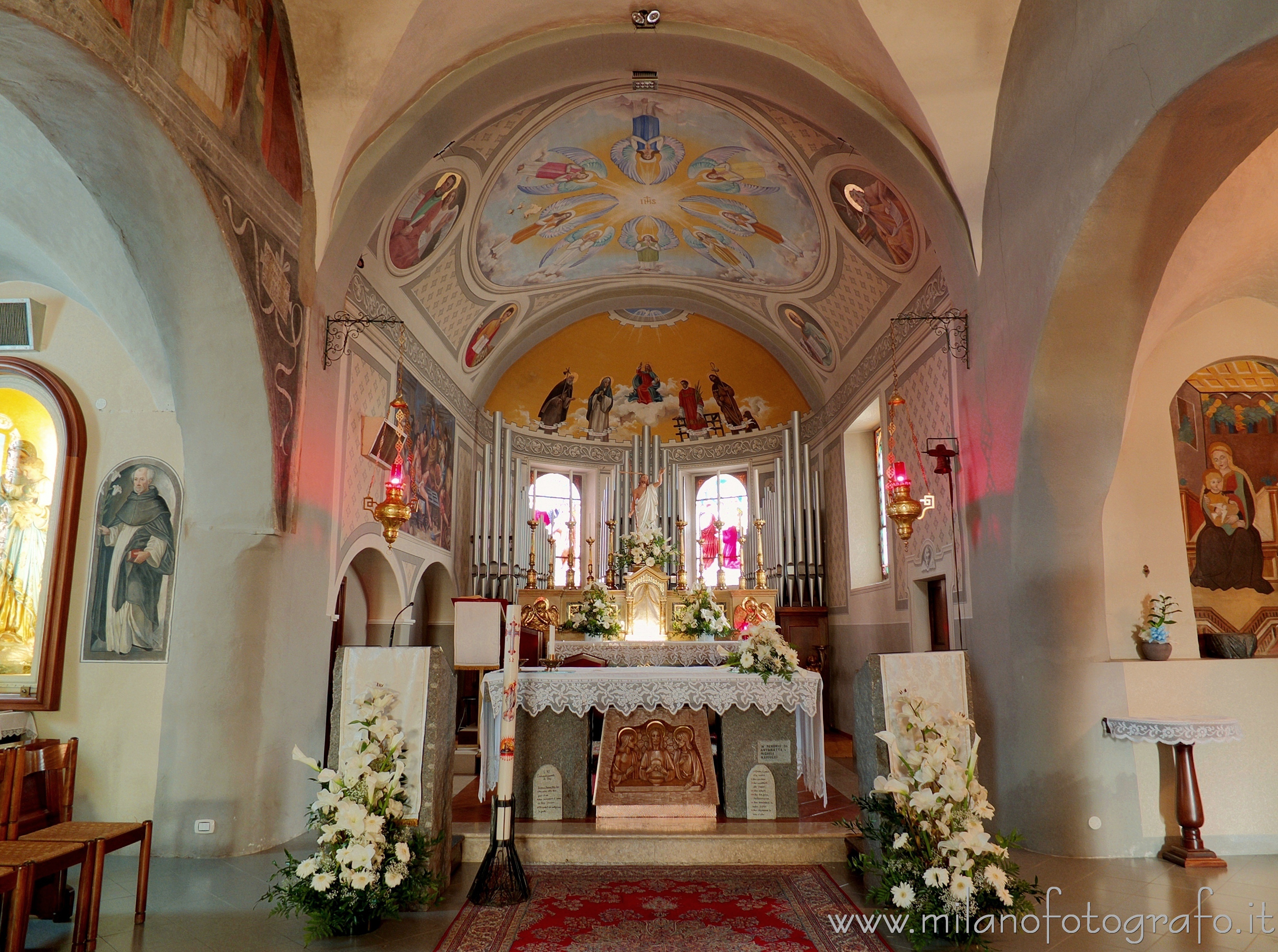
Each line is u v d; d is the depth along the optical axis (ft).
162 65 17.43
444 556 39.88
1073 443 21.65
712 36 27.09
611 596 36.99
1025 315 21.89
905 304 33.06
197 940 14.97
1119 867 20.03
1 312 23.43
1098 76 18.49
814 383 46.19
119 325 23.17
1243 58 14.71
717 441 50.06
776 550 46.37
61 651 22.31
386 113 25.35
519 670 22.30
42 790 18.42
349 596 34.37
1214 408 27.50
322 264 24.85
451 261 35.68
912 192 26.91
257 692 21.84
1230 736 19.89
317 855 15.83
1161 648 23.44
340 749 17.43
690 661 34.32
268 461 22.08
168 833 20.88
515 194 35.50
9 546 22.99
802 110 28.27
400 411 24.39
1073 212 19.40
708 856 19.99
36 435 23.63
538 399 49.08
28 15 14.07
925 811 15.69
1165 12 16.21
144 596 22.68
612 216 39.96
